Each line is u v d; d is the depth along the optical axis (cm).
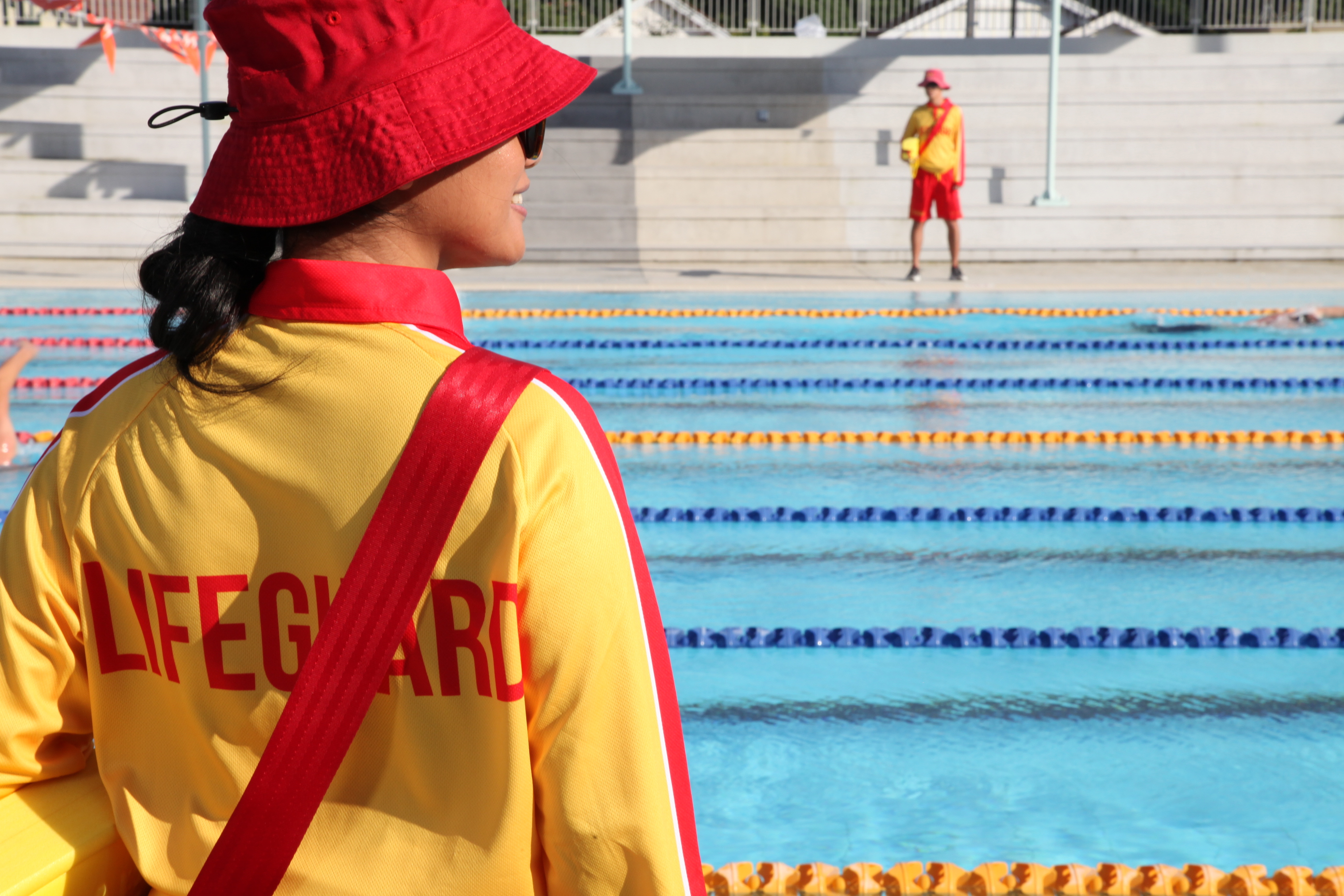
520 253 69
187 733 67
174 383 65
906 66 1142
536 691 60
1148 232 1009
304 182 61
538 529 59
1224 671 254
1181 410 501
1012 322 721
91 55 1131
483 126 62
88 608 67
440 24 62
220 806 66
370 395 60
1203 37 1209
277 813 61
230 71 63
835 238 1027
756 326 712
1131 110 1122
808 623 278
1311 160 1076
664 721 63
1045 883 172
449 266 69
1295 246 984
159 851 67
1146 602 291
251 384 62
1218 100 1113
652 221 1021
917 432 465
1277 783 204
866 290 823
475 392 60
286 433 61
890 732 226
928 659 262
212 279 63
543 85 64
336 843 63
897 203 1069
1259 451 438
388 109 61
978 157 1089
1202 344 645
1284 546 337
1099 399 522
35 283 808
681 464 422
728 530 354
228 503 62
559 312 746
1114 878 172
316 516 60
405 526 59
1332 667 255
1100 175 1051
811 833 189
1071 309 747
